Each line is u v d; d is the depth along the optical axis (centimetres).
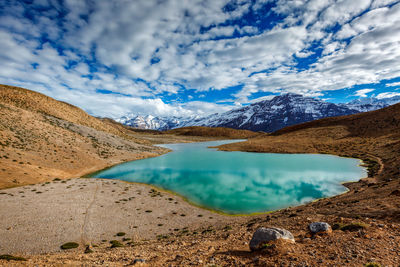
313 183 4262
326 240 1005
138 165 6812
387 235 976
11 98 8481
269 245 960
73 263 1015
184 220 2670
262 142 12281
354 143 8512
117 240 2048
